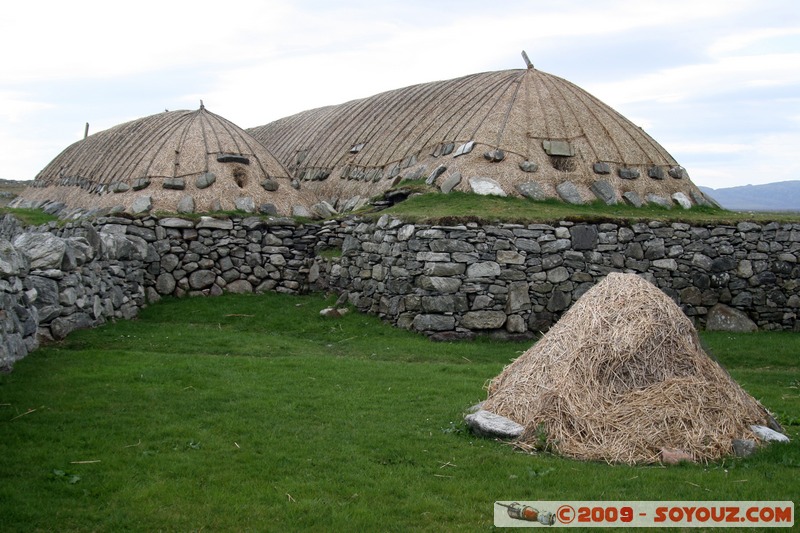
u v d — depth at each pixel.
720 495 6.22
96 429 7.56
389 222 15.30
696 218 16.17
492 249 14.48
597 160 18.17
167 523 5.65
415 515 5.91
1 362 9.35
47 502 5.88
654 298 7.67
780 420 8.73
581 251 15.07
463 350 13.38
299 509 5.93
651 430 7.12
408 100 23.02
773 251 16.19
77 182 23.91
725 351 13.67
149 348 12.37
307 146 25.56
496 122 18.55
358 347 13.55
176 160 19.14
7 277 9.79
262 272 17.81
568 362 7.54
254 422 8.09
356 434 7.79
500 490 6.38
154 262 16.88
